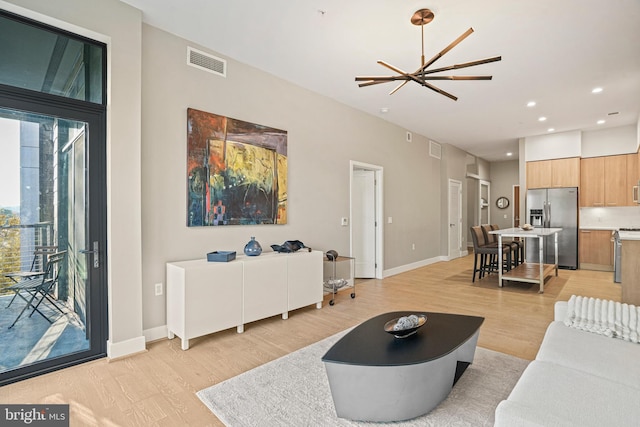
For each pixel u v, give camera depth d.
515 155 9.72
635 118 5.89
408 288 5.08
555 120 6.04
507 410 1.26
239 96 3.71
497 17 2.89
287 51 3.52
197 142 3.30
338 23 3.00
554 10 2.79
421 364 1.78
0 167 2.28
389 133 6.11
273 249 3.89
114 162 2.66
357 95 4.77
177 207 3.18
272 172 4.00
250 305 3.24
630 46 3.38
